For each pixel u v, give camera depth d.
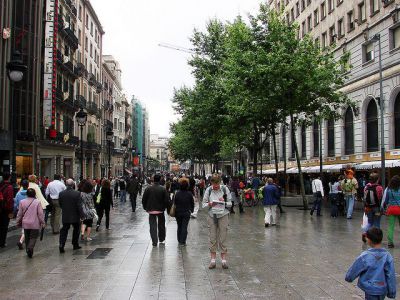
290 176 44.78
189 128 41.41
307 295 6.62
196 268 8.61
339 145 36.72
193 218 19.58
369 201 11.67
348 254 10.15
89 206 12.67
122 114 86.56
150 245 11.64
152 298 6.43
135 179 24.20
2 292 6.76
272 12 25.38
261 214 21.73
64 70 42.34
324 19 40.50
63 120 43.09
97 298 6.42
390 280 4.52
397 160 26.52
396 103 28.53
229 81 25.80
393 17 27.98
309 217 19.58
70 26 46.16
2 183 11.82
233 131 31.67
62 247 10.55
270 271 8.33
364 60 32.59
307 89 22.91
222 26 33.28
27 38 31.86
